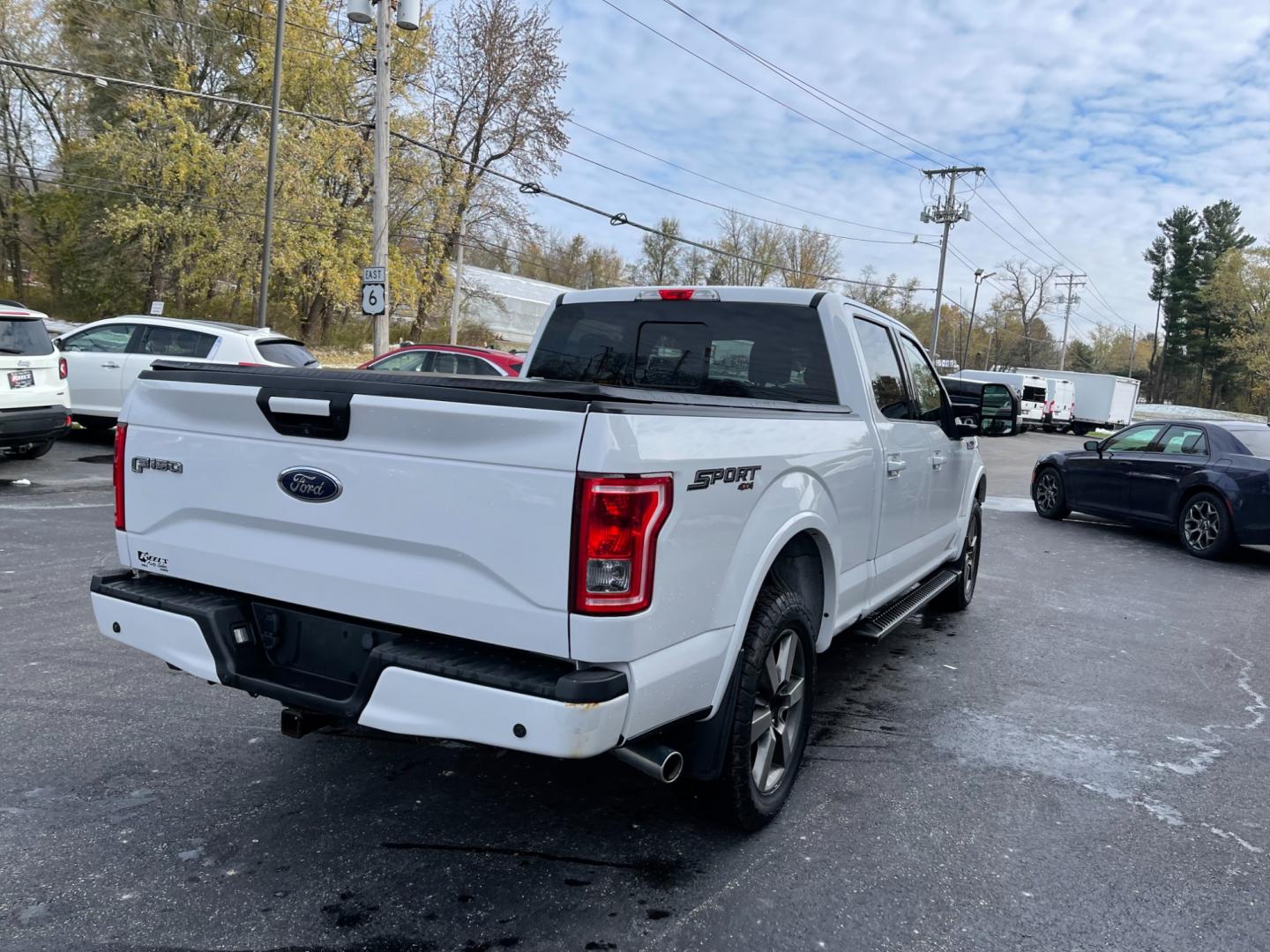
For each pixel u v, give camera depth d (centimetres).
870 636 434
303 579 277
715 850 312
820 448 344
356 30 3195
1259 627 679
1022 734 438
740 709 294
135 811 322
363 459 260
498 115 3644
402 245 3562
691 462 253
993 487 1642
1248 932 276
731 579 279
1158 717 471
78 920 256
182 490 303
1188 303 8762
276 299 3481
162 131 3117
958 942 265
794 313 414
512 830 319
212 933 253
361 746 388
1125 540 1086
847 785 371
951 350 10138
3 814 315
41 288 4291
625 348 455
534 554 233
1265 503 916
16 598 571
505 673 236
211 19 3456
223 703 425
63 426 1023
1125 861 317
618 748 257
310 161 2967
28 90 3834
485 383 262
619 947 254
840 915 276
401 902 272
